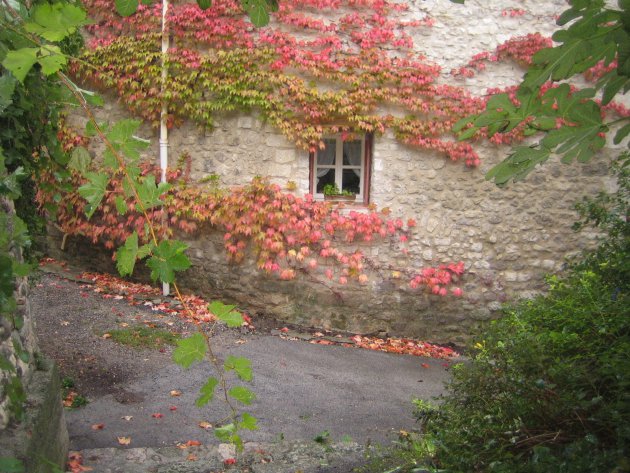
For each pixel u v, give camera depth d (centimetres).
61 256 854
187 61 714
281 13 698
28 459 256
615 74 185
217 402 504
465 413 301
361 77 704
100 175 146
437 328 748
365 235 728
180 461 391
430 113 716
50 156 322
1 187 200
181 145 745
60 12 126
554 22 703
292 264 738
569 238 735
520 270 741
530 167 205
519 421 253
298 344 686
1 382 262
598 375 252
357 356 669
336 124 718
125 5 189
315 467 390
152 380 536
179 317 705
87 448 402
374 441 448
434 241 737
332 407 521
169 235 745
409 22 705
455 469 261
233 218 734
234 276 755
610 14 166
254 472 380
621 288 333
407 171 728
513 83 711
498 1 705
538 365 263
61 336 605
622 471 193
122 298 743
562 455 219
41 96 279
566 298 340
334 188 746
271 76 700
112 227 769
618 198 544
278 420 484
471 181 729
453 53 711
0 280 141
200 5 242
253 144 727
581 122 188
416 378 616
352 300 743
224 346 646
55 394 347
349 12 705
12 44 167
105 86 748
